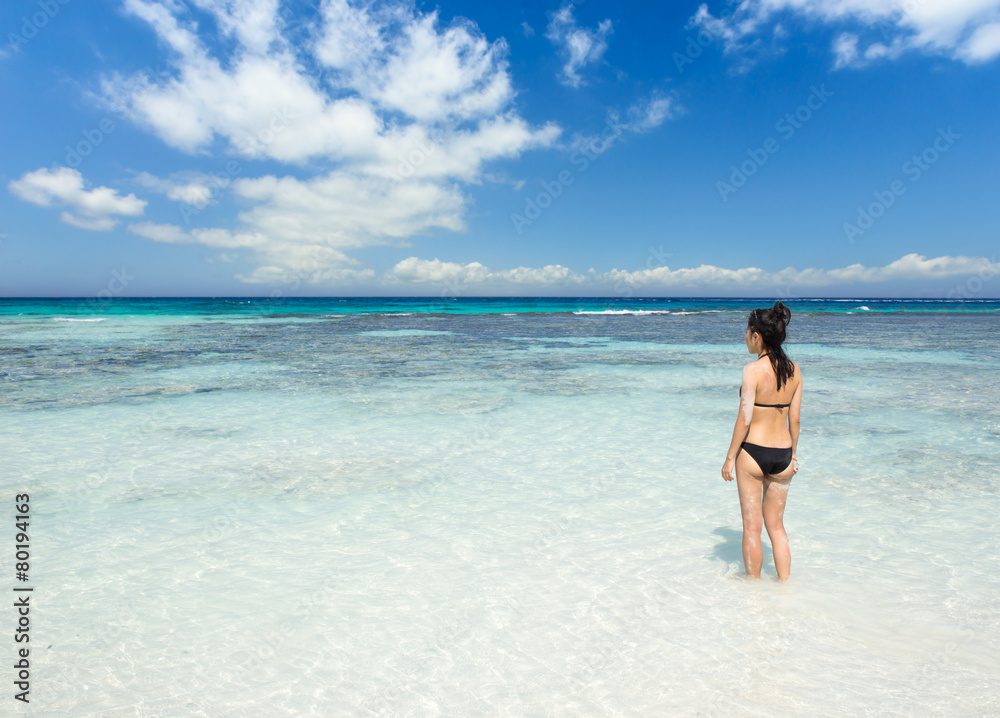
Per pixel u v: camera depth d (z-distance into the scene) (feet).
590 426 28.12
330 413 30.73
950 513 16.63
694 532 15.44
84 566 13.34
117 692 8.98
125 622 10.99
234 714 8.48
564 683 9.20
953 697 8.75
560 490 18.93
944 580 12.53
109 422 28.32
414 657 9.91
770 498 12.42
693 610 11.39
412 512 16.94
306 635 10.59
